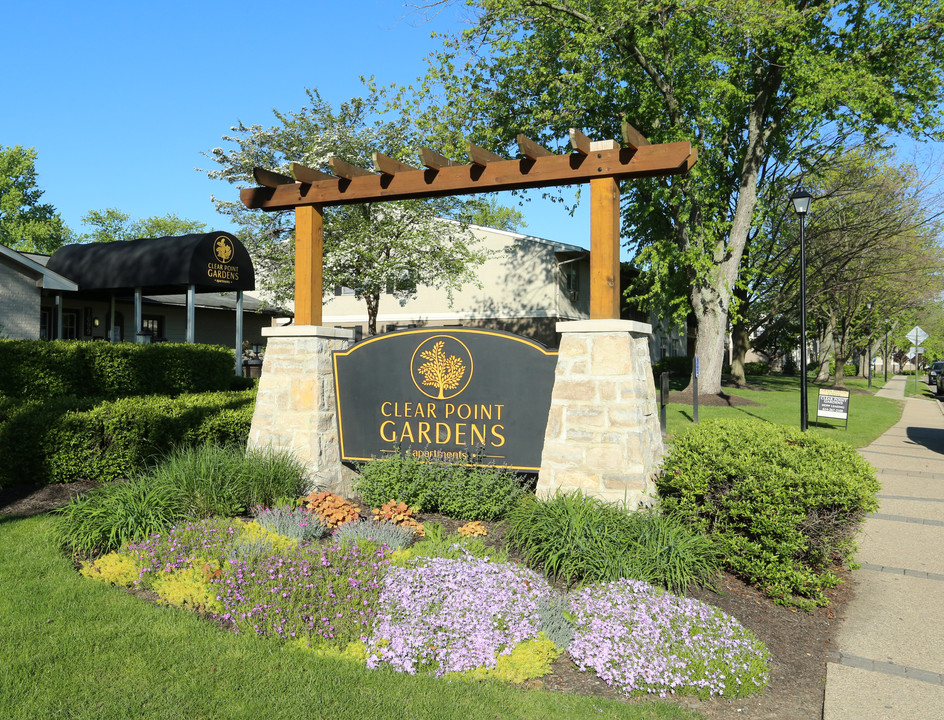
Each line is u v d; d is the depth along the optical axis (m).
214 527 5.52
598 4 17.61
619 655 4.07
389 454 7.54
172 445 8.15
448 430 7.30
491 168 7.06
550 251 27.20
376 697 3.56
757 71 19.95
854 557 6.57
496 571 4.94
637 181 20.14
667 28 17.47
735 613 4.95
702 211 19.67
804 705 3.83
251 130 20.97
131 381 11.73
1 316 15.09
